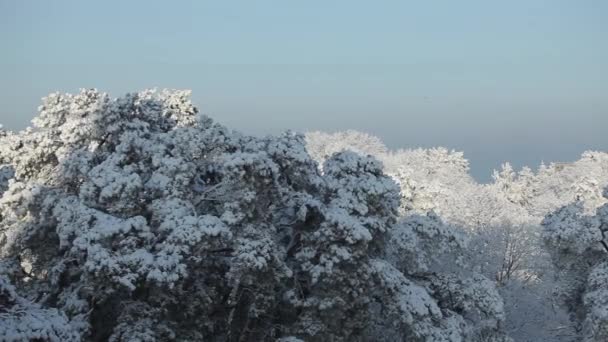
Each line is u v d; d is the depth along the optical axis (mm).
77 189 25641
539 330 41125
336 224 24812
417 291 28344
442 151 92125
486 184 84062
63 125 26125
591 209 52156
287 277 25031
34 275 24953
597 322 31359
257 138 25875
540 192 92625
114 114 26156
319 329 24625
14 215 23984
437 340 27984
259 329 25922
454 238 32406
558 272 38594
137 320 21203
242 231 23516
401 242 30750
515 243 47844
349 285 24969
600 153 90062
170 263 20953
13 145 26672
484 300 31422
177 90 31031
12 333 15750
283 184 26109
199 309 23125
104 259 20297
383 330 30453
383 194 27781
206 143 25203
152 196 23766
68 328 17156
